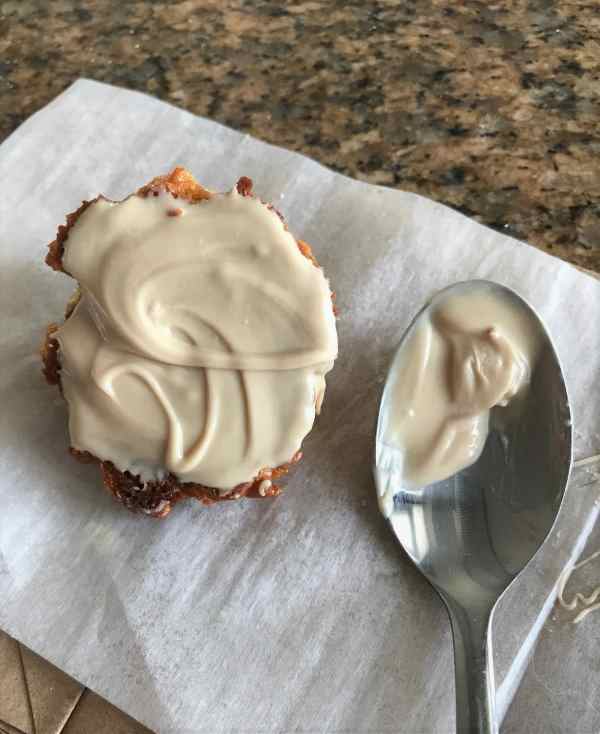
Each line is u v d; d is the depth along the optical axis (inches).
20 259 6.9
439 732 5.4
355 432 6.4
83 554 6.0
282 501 6.2
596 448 6.2
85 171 7.2
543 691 5.7
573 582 6.0
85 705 5.6
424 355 6.1
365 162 7.5
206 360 5.5
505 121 7.6
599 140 7.5
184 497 6.0
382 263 6.8
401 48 8.1
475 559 5.8
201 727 5.5
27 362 6.5
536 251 6.7
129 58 8.2
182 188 5.9
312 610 5.8
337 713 5.5
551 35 8.1
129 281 5.5
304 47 8.2
